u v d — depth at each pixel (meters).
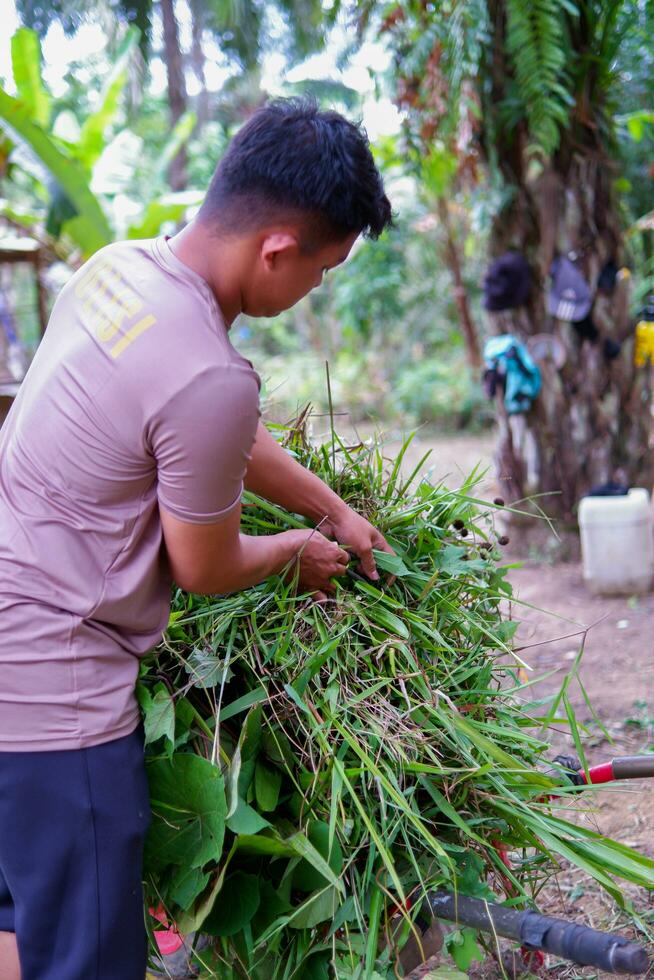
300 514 1.84
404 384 11.48
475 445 9.78
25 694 1.47
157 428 1.41
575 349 5.55
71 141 8.28
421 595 1.87
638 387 5.60
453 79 4.76
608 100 5.46
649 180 8.48
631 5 5.18
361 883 1.63
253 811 1.58
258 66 9.97
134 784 1.54
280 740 1.68
